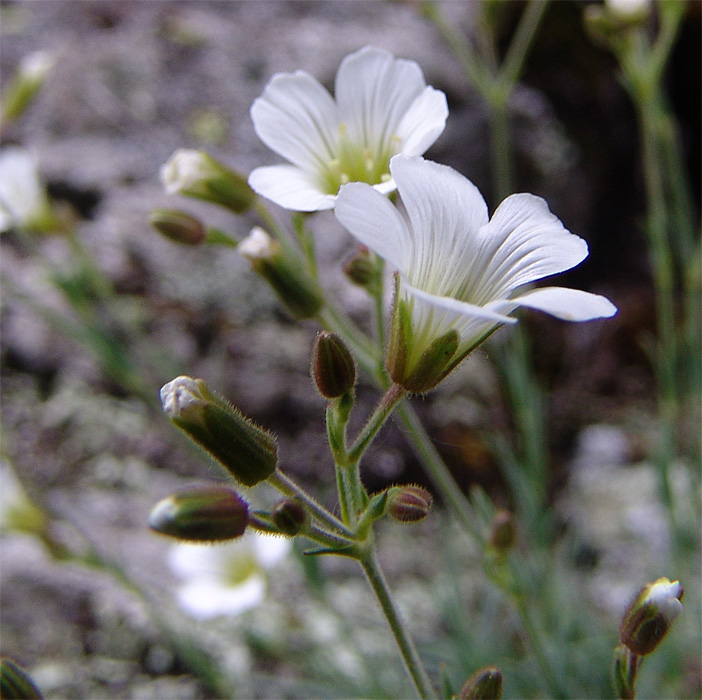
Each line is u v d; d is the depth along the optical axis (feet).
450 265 0.23
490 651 0.47
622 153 0.69
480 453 0.57
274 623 0.51
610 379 0.65
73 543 0.51
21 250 0.61
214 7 0.66
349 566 0.54
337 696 0.46
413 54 0.62
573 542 0.56
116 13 0.67
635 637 0.25
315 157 0.28
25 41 0.66
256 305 0.57
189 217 0.35
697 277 0.49
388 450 0.56
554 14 0.65
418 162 0.22
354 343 0.32
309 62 0.62
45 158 0.60
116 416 0.57
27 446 0.56
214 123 0.61
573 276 0.68
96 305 0.56
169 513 0.23
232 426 0.23
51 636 0.49
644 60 0.51
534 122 0.65
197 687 0.49
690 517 0.49
